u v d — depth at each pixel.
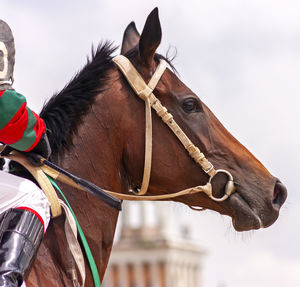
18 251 7.35
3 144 8.35
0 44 7.89
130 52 9.15
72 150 8.66
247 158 9.16
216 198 8.99
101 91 8.86
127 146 8.87
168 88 8.97
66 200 8.33
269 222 9.04
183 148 8.91
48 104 8.80
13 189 7.69
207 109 9.23
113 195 8.73
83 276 8.10
